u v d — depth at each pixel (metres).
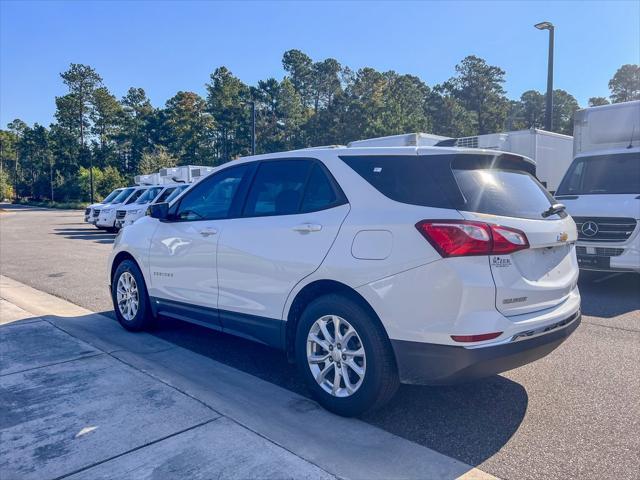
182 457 2.98
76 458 2.96
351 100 56.84
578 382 4.33
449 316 3.17
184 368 4.56
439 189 3.41
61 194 80.31
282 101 71.44
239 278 4.32
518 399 3.99
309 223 3.82
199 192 4.99
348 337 3.57
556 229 3.67
